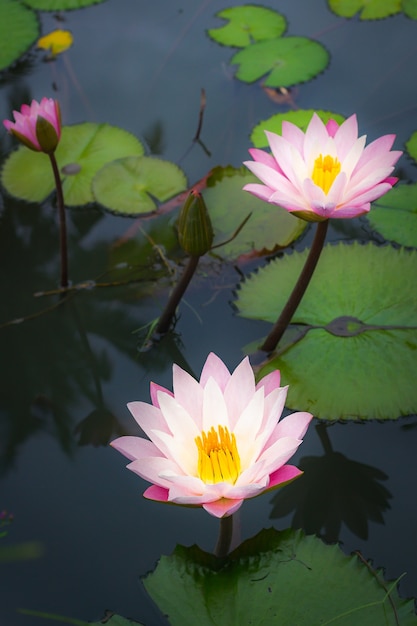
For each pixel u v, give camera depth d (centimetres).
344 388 214
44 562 186
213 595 169
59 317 265
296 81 337
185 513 197
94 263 279
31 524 196
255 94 343
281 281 254
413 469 199
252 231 274
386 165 199
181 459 160
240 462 162
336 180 186
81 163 308
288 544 180
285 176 206
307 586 167
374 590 166
